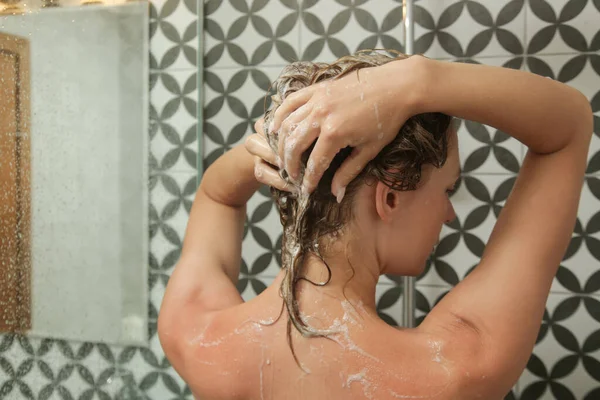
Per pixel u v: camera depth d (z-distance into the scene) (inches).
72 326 32.0
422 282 38.0
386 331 17.1
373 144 15.7
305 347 17.1
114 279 35.6
